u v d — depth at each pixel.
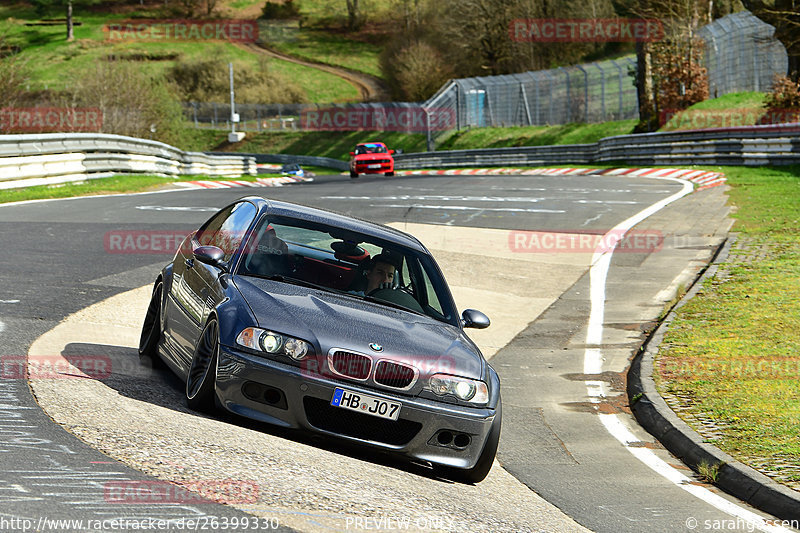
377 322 10.89
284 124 177.88
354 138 163.62
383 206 41.09
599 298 25.45
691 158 66.75
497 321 22.84
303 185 59.47
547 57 149.62
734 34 86.00
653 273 28.28
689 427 13.88
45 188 43.44
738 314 21.62
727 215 37.97
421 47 165.25
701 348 18.81
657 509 10.85
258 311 10.43
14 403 9.91
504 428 14.52
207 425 10.18
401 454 10.20
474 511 9.35
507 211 40.06
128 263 23.22
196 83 198.38
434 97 144.12
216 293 11.12
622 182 55.25
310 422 10.03
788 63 77.56
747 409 14.59
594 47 153.62
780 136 58.62
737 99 83.50
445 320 12.11
